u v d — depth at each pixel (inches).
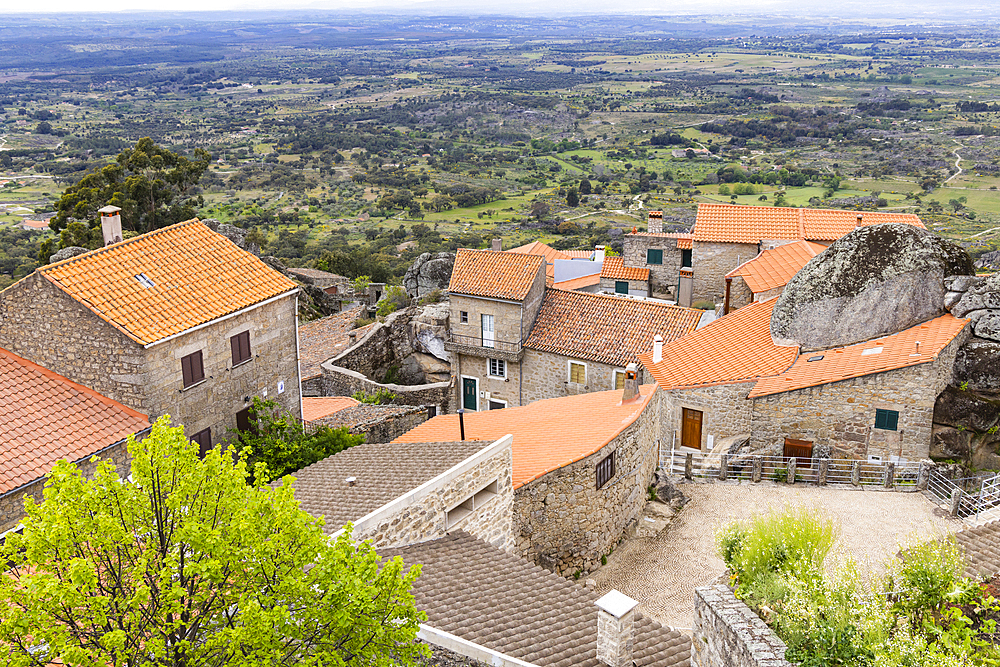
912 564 446.9
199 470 454.6
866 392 944.3
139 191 2802.7
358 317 1926.7
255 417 1028.5
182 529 414.0
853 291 1051.3
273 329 1050.1
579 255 2488.9
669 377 1151.6
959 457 924.6
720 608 431.5
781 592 420.5
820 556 460.4
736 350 1160.2
